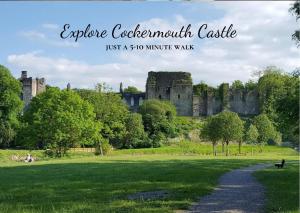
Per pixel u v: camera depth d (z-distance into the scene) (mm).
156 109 133250
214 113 182875
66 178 39750
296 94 38500
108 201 26297
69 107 83188
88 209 23500
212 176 40344
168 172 44281
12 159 80312
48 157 84625
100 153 95125
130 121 117250
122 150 103250
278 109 40156
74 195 29109
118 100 106438
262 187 32750
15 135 100750
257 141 115438
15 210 23625
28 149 99938
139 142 118125
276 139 115375
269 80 170750
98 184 34812
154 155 95188
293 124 39719
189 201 25875
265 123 112500
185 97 184125
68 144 85500
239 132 95438
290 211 22406
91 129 85312
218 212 22719
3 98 100812
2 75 102000
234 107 184000
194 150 106750
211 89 186375
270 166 55688
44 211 23219
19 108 103312
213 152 100938
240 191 30469
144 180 37031
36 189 32469
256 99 182875
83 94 104500
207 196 28125
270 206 23844
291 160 70938
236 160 68688
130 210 23094
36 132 82062
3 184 35812
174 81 185250
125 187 32812
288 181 36312
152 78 187625
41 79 178250
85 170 48469
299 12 29297
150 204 24891
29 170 49844
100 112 102188
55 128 81375
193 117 173875
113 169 49375
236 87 195750
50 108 82688
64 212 22734
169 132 131125
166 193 29484
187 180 36844
